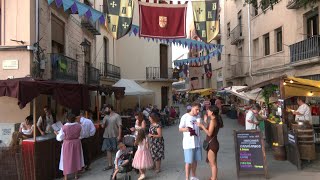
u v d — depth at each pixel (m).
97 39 21.72
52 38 13.73
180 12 10.41
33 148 8.09
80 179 8.88
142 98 29.52
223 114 32.38
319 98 16.28
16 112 11.27
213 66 44.84
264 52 25.36
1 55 11.49
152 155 9.39
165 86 31.05
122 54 29.22
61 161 8.59
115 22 9.69
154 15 10.33
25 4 11.60
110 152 10.12
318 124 14.45
